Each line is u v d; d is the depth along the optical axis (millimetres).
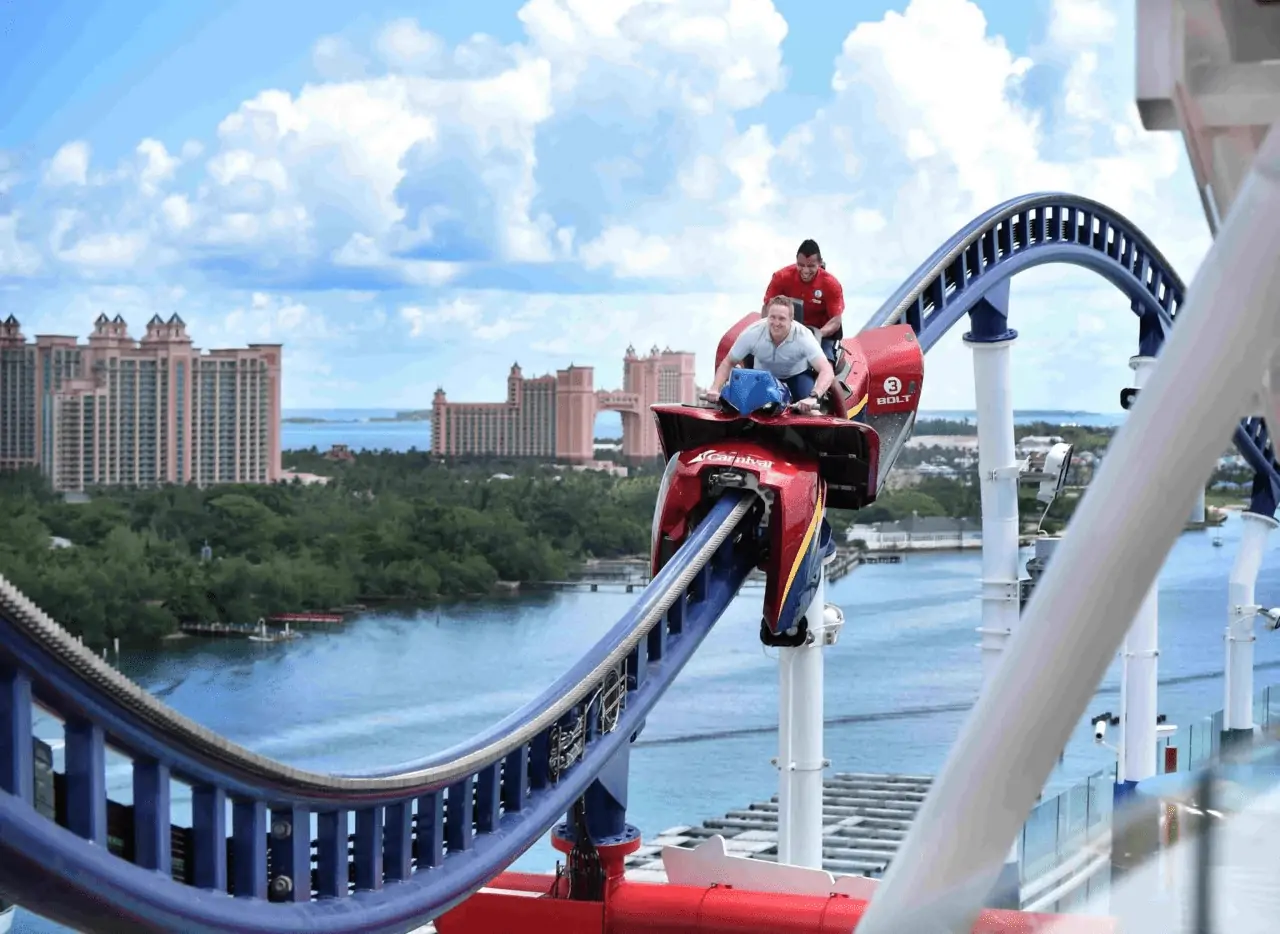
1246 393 3539
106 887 8680
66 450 167000
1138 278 31922
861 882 16234
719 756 100250
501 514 149750
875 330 20203
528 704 13648
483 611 143375
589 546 158625
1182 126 4047
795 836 21953
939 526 174750
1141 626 31125
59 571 124938
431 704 119188
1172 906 3203
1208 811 3236
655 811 85312
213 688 121438
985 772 3553
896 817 45031
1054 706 3545
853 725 103562
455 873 12477
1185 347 3572
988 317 27500
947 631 133875
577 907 16266
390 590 141125
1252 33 4031
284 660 126875
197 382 173375
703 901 16203
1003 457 27781
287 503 147125
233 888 10320
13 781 8047
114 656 123938
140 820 9242
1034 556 27656
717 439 16344
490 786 13242
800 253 17938
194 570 128875
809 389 16859
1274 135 3598
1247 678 35969
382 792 11305
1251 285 3531
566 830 16922
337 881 11188
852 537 170500
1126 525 3545
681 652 15969
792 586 15812
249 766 9789
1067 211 28859
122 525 134625
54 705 8422
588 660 14273
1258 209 3559
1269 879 3084
